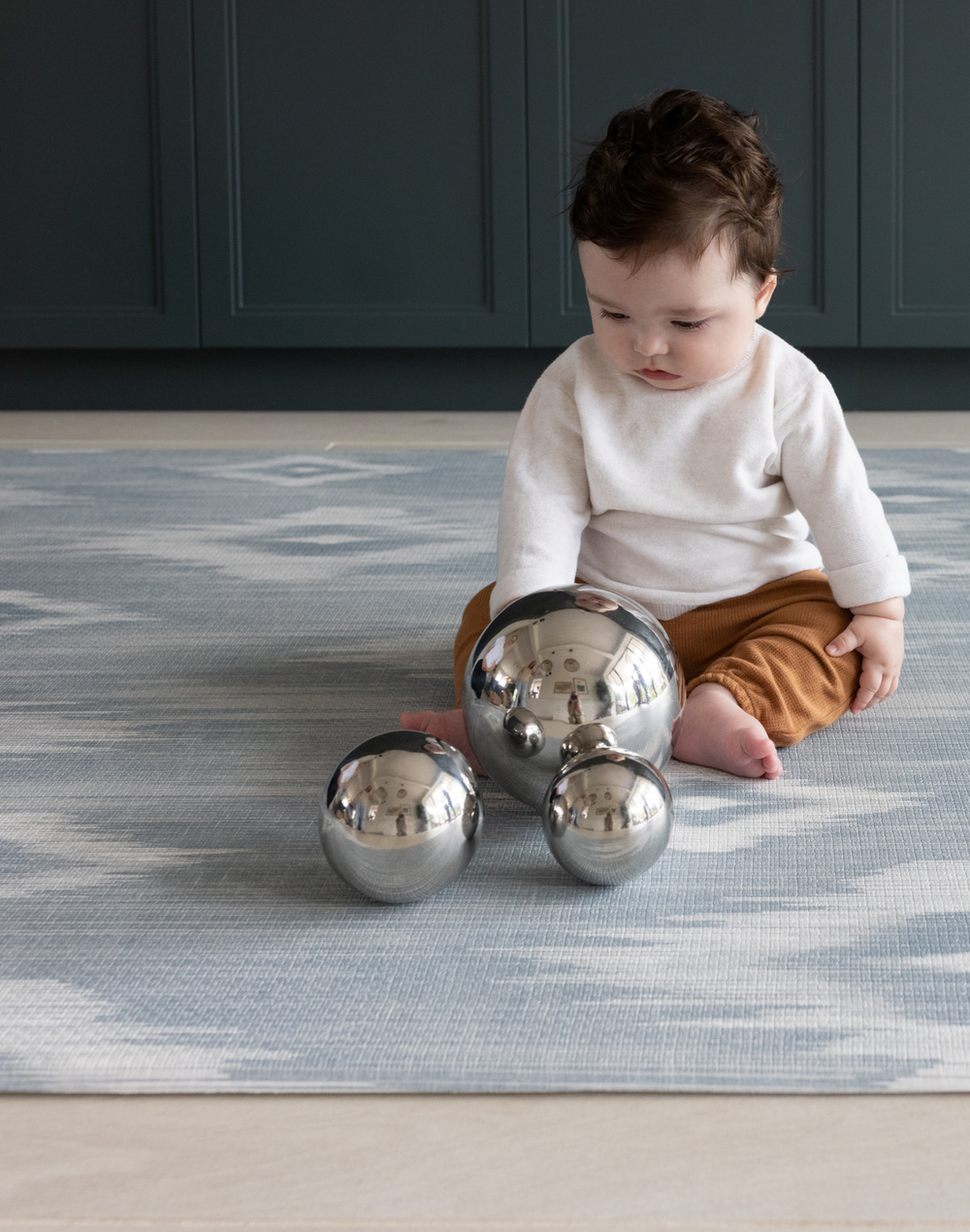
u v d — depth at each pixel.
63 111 2.38
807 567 0.97
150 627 1.18
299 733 0.96
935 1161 0.53
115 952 0.68
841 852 0.77
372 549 1.41
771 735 0.89
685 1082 0.57
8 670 1.08
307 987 0.65
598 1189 0.52
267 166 2.37
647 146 0.83
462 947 0.68
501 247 2.37
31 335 2.46
